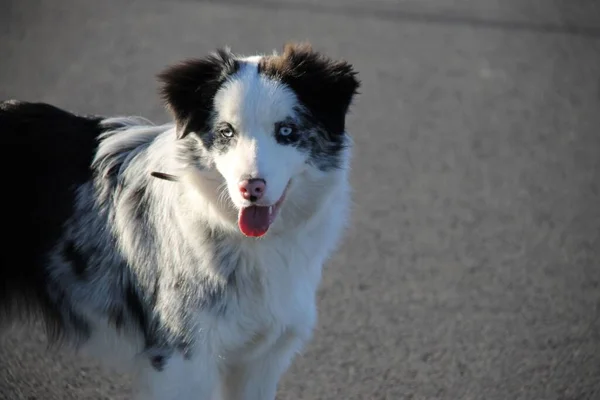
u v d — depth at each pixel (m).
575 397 7.38
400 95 14.96
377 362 7.79
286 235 5.87
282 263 5.87
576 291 9.09
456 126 13.70
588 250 9.97
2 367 7.54
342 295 8.86
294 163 5.67
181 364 5.84
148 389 5.96
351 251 9.75
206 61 5.79
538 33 18.41
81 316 6.27
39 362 7.62
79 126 6.39
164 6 19.66
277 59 5.82
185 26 18.33
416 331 8.29
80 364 7.62
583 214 10.88
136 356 6.09
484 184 11.66
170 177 5.76
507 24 18.92
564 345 8.14
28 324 6.58
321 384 7.43
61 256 6.17
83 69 15.81
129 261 5.99
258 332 6.00
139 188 6.00
